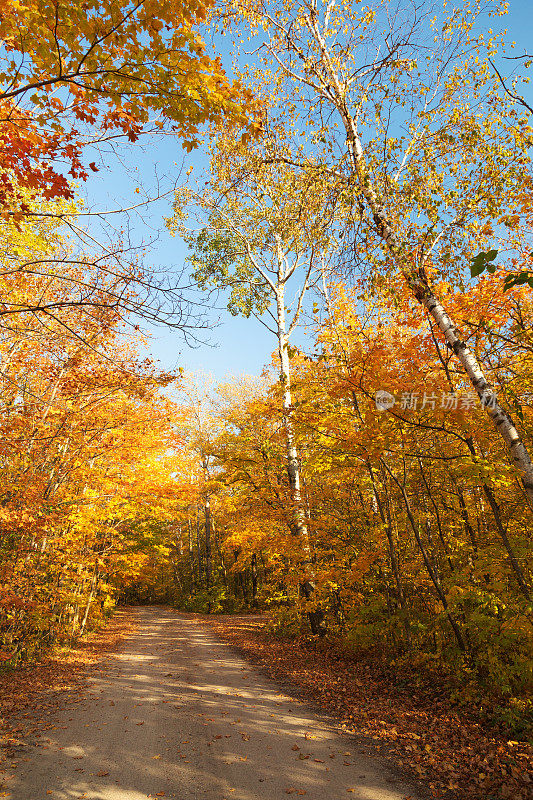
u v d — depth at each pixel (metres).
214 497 19.39
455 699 6.65
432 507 9.11
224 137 9.58
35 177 4.53
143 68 3.53
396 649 8.98
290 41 7.76
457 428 6.82
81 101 3.88
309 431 9.67
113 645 14.26
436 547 8.80
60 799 4.16
